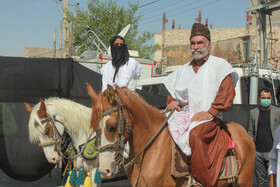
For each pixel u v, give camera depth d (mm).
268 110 4805
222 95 2850
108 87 2482
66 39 19719
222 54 10086
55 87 5402
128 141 2852
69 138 4426
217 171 2793
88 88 2828
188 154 2695
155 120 2893
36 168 5328
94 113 2508
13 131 5219
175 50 15562
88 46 20094
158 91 7789
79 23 19812
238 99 6629
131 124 2682
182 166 2730
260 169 4770
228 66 2938
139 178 2791
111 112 2473
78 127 4188
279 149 2801
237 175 2984
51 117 4082
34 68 5316
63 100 4305
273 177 3041
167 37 32000
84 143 4164
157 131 2811
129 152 2867
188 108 3129
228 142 3012
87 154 4031
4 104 5176
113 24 20281
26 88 5262
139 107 2768
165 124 2918
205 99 2898
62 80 5434
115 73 4168
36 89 5305
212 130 2811
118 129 2482
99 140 2459
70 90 5480
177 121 2867
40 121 4047
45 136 4086
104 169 2414
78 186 4559
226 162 2957
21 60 5262
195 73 3082
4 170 5199
